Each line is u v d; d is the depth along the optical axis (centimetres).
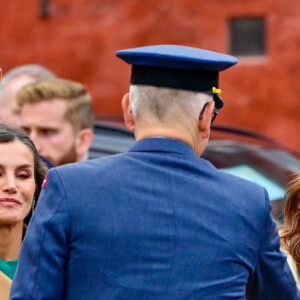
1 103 1617
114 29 3384
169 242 841
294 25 3312
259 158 1689
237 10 3331
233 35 3350
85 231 838
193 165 869
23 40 3447
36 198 996
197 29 3350
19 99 1400
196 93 868
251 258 863
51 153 1388
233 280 848
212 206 858
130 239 838
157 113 868
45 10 3422
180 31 3353
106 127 1683
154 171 862
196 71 866
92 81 3412
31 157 968
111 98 3403
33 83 1416
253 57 3344
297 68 3316
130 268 834
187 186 860
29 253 844
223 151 1681
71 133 1395
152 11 3362
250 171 1652
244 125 3334
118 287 830
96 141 1664
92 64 3406
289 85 3316
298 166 1697
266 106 3328
